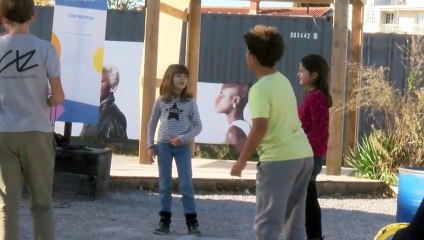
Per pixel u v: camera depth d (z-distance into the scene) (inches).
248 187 437.4
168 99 305.9
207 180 430.6
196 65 553.3
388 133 502.3
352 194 448.8
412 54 532.4
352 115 537.0
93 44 382.0
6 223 216.4
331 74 486.0
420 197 295.3
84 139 631.2
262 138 204.5
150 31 492.7
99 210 356.8
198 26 552.1
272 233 205.2
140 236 304.8
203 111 619.2
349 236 327.3
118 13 626.2
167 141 307.3
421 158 483.8
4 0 215.9
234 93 615.5
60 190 378.9
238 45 614.9
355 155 514.6
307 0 547.8
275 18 606.2
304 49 603.5
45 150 219.1
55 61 219.5
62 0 377.7
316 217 279.6
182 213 362.6
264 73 212.2
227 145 617.6
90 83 382.0
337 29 483.8
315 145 271.7
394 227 191.0
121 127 627.8
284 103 207.3
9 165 216.7
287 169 205.8
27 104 215.6
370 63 602.2
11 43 216.1
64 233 302.7
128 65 626.5
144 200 390.9
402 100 501.0
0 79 215.3
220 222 345.1
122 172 433.1
